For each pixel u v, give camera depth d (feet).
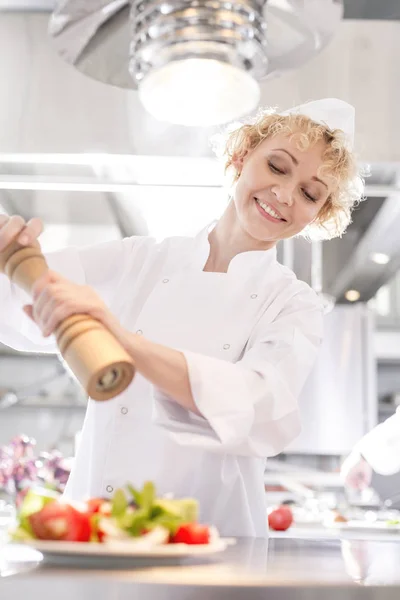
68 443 17.71
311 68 5.93
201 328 4.17
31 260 3.24
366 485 5.65
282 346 3.82
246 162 4.45
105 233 8.50
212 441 3.32
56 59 5.94
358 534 7.79
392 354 17.57
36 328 4.45
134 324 4.41
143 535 2.50
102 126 5.89
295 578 2.17
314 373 15.74
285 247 8.73
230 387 3.33
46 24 5.97
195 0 2.92
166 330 4.17
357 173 4.68
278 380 3.51
